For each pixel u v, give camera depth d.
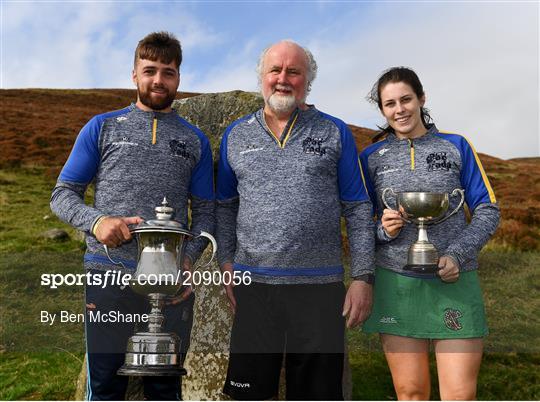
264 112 2.72
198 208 2.77
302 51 2.66
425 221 2.45
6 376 4.96
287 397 2.48
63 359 5.48
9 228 12.80
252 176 2.54
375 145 2.79
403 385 2.52
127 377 2.55
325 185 2.54
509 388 4.56
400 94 2.58
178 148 2.62
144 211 2.49
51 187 17.97
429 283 2.51
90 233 2.41
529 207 15.03
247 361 2.49
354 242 2.56
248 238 2.52
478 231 2.45
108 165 2.53
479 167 2.59
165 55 2.59
